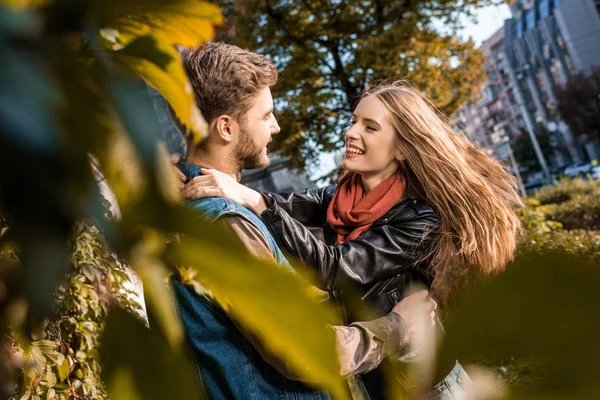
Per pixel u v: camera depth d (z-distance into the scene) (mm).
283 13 15914
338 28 16219
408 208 2166
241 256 199
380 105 2322
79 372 2627
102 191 197
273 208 1889
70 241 187
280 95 16453
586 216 11711
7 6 189
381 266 2016
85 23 209
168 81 269
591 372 148
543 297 151
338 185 2396
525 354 152
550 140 45844
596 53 33844
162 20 252
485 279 161
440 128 2336
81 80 200
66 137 184
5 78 175
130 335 259
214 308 1562
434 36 15688
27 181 171
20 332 248
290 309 194
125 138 201
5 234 181
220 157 1772
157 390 258
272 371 1587
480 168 2467
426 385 203
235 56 1750
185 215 199
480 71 16719
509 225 2242
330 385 204
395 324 1475
